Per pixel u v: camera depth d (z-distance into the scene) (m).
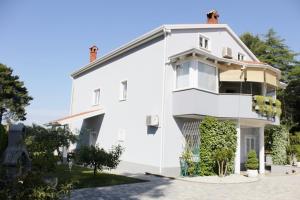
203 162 18.38
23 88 45.19
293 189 14.66
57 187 7.52
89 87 29.80
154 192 12.72
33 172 7.10
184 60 19.39
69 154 18.48
